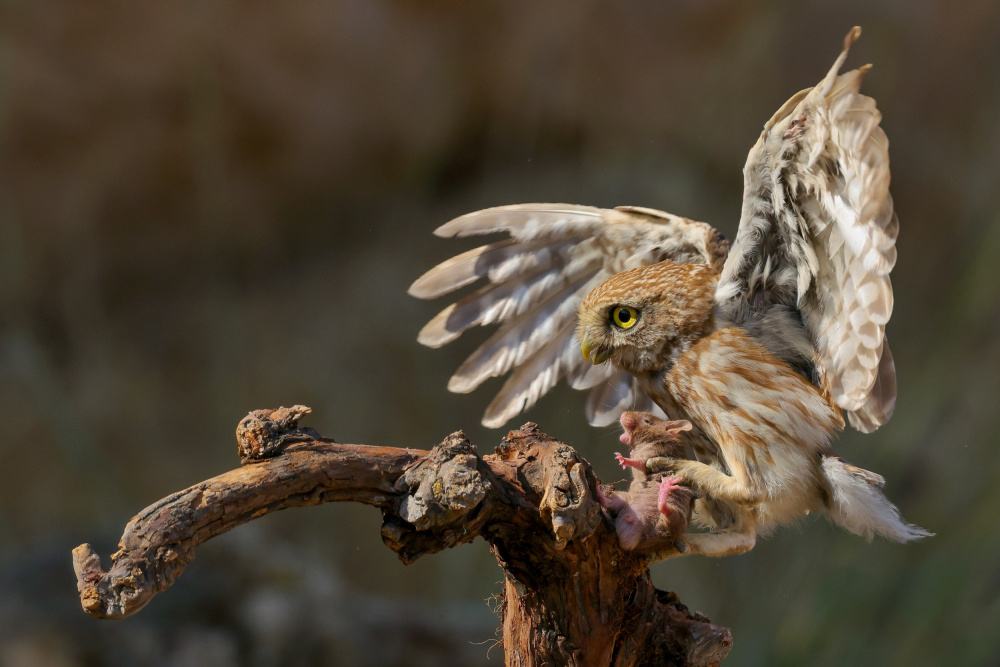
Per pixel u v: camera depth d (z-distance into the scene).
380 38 15.09
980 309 13.52
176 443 13.89
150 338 14.52
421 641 9.12
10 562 8.99
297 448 3.57
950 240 14.63
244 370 14.43
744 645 11.39
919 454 12.40
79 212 14.39
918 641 10.93
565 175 15.67
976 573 11.18
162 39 14.18
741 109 15.46
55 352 14.16
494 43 15.41
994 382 12.78
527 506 3.72
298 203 15.34
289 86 14.85
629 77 15.70
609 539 3.94
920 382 13.18
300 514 13.02
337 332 14.72
